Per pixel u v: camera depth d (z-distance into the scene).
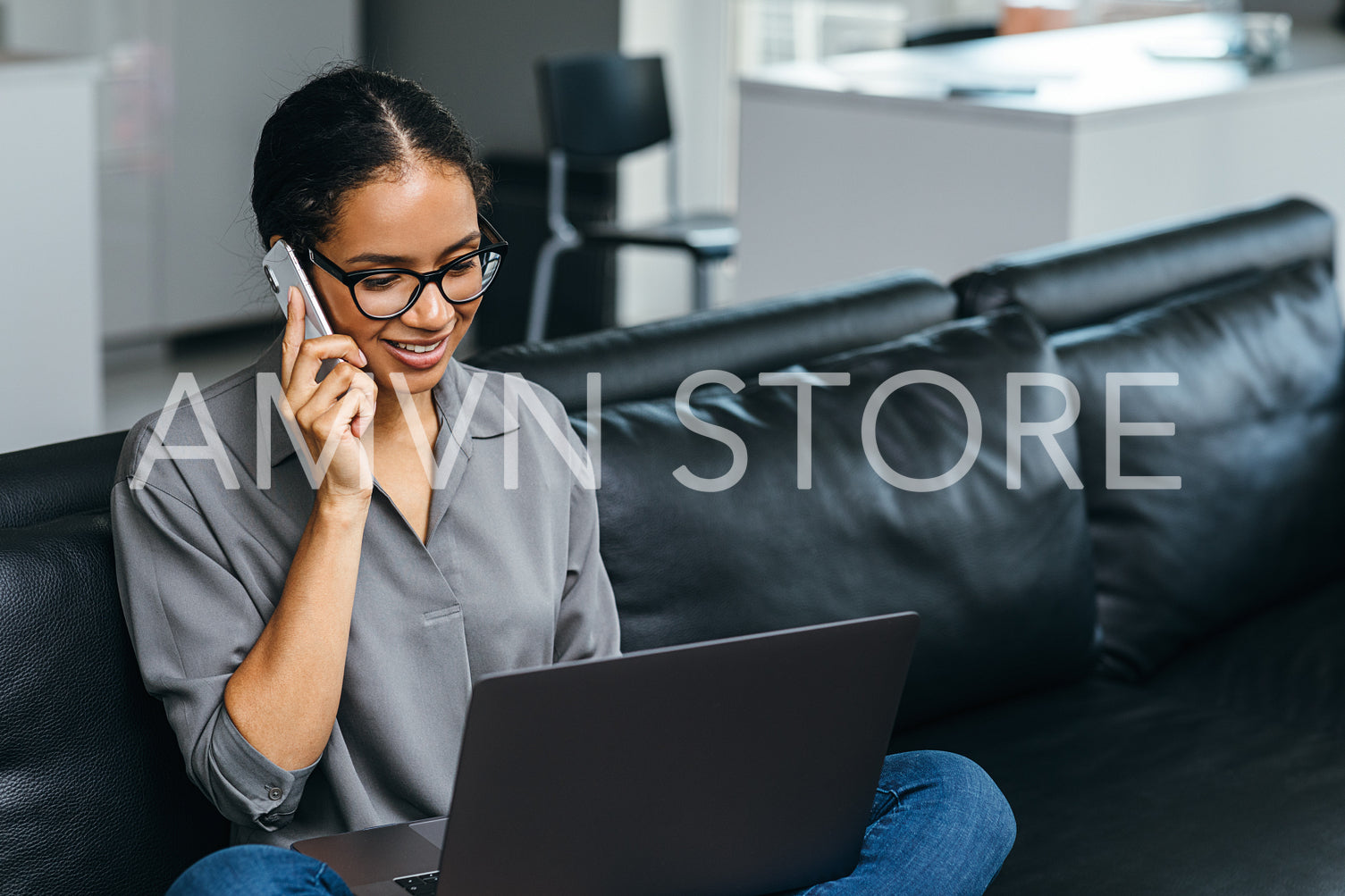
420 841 1.14
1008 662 1.76
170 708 1.14
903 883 1.18
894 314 1.88
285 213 1.12
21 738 1.14
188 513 1.13
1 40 4.13
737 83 3.41
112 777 1.19
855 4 5.22
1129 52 3.87
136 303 4.55
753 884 1.13
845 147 3.23
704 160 5.39
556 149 3.95
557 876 1.04
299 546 1.12
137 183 4.46
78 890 1.18
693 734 1.04
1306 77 3.45
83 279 3.34
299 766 1.12
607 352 1.62
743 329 1.73
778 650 1.04
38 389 3.31
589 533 1.35
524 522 1.29
